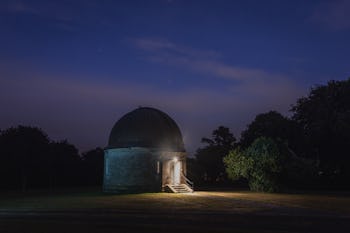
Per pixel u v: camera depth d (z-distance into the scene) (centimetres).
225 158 5141
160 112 5253
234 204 3375
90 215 2738
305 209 3030
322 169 6362
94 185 8456
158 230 2134
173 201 3650
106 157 5112
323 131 6125
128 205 3316
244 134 7431
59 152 8244
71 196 4509
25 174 7344
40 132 7756
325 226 2230
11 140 7362
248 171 5009
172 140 5034
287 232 2052
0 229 2253
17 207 3362
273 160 4869
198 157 7950
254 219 2483
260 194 4625
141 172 4794
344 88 6375
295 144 6688
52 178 8106
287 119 6869
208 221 2408
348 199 3984
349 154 6066
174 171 5016
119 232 2097
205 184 7750
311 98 6712
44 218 2652
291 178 5419
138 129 4919
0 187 7538
